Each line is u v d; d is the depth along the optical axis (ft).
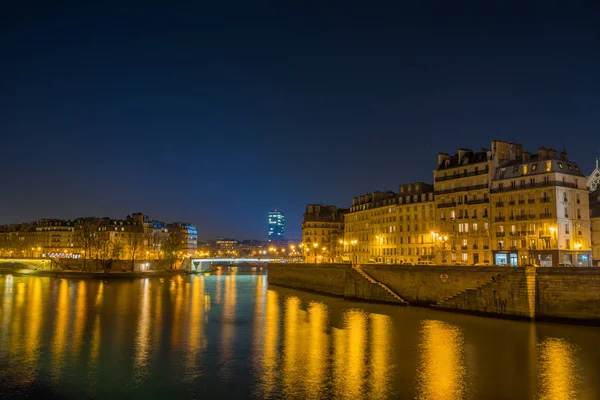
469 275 258.78
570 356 158.92
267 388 131.03
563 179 319.68
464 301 255.09
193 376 141.28
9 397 124.67
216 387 131.75
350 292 343.67
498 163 361.71
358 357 161.48
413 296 298.56
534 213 324.60
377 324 224.12
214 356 163.63
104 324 223.30
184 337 194.49
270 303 318.45
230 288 456.04
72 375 142.10
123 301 324.19
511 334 192.75
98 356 162.91
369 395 125.29
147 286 473.26
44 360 157.69
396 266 312.71
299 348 175.11
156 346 178.19
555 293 215.10
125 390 129.70
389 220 475.72
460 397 123.44
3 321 229.86
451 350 169.58
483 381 135.33
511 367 147.84
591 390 127.85
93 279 580.30
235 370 147.13
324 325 222.69
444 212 385.70
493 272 245.04
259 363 154.81
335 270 375.25
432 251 421.18
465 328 208.85
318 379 138.31
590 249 325.42
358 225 536.42
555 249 308.40
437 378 138.31
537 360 154.71
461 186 376.27
